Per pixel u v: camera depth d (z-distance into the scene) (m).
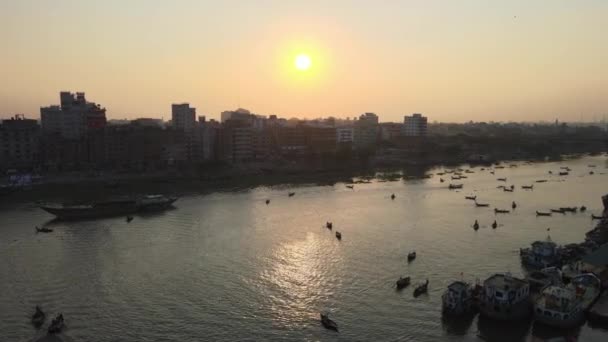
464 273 104.12
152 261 116.44
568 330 77.81
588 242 117.06
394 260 114.06
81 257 120.12
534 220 154.75
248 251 123.88
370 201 195.50
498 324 80.50
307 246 127.56
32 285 101.00
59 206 180.62
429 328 79.81
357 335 77.81
